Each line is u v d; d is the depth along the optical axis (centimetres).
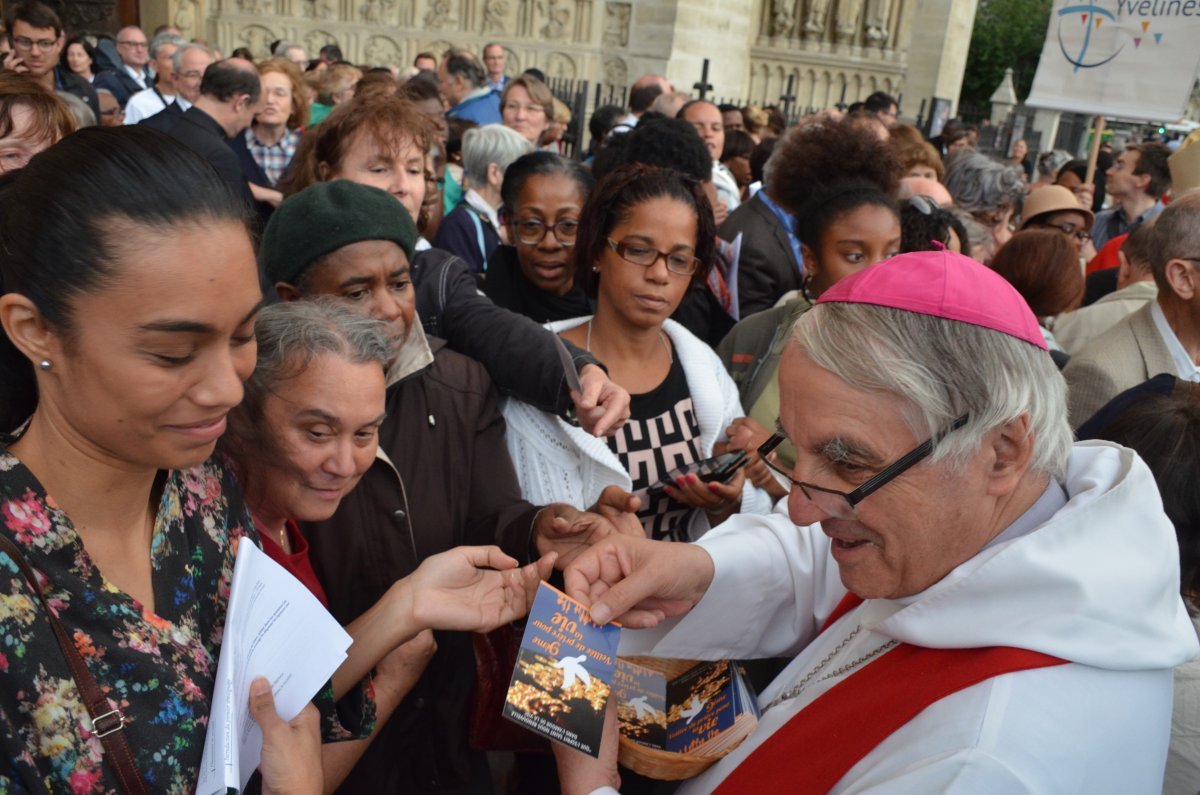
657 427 212
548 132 661
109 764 88
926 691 113
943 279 109
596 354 215
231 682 97
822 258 267
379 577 162
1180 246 241
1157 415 152
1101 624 107
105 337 81
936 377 105
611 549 146
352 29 1309
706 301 336
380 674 146
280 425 127
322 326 130
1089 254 539
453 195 528
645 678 154
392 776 166
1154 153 567
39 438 89
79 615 87
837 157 322
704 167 331
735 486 195
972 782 98
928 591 116
